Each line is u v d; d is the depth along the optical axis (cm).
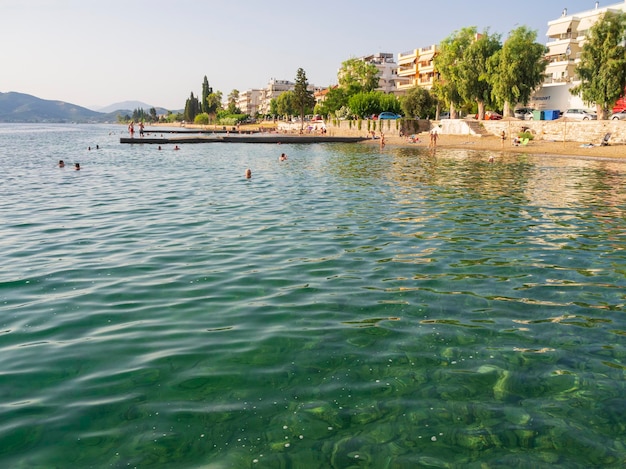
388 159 4700
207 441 553
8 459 521
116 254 1332
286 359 743
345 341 805
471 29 7656
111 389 657
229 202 2225
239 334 829
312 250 1380
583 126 5494
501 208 2058
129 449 539
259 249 1390
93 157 5150
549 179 3047
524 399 642
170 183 2942
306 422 588
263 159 4838
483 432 572
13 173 3550
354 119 9675
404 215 1909
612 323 889
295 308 948
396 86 13138
